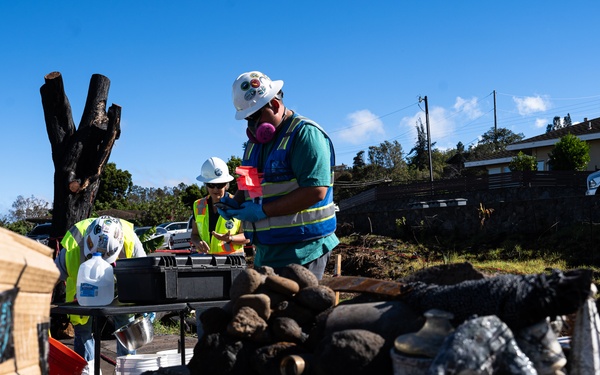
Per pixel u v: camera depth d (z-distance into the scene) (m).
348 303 2.92
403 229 20.11
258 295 2.80
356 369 2.26
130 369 4.39
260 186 3.92
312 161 3.76
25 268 1.88
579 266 13.70
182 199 43.47
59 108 8.91
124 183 62.25
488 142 87.50
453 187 31.38
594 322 2.17
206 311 2.91
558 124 107.19
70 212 8.73
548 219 17.70
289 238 3.85
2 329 1.74
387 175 64.56
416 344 2.11
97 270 4.27
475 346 1.93
